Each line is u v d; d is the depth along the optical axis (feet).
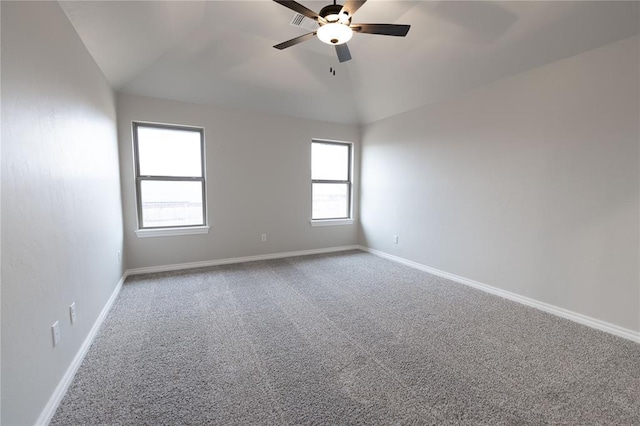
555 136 8.29
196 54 10.27
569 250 8.13
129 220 11.52
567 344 6.85
